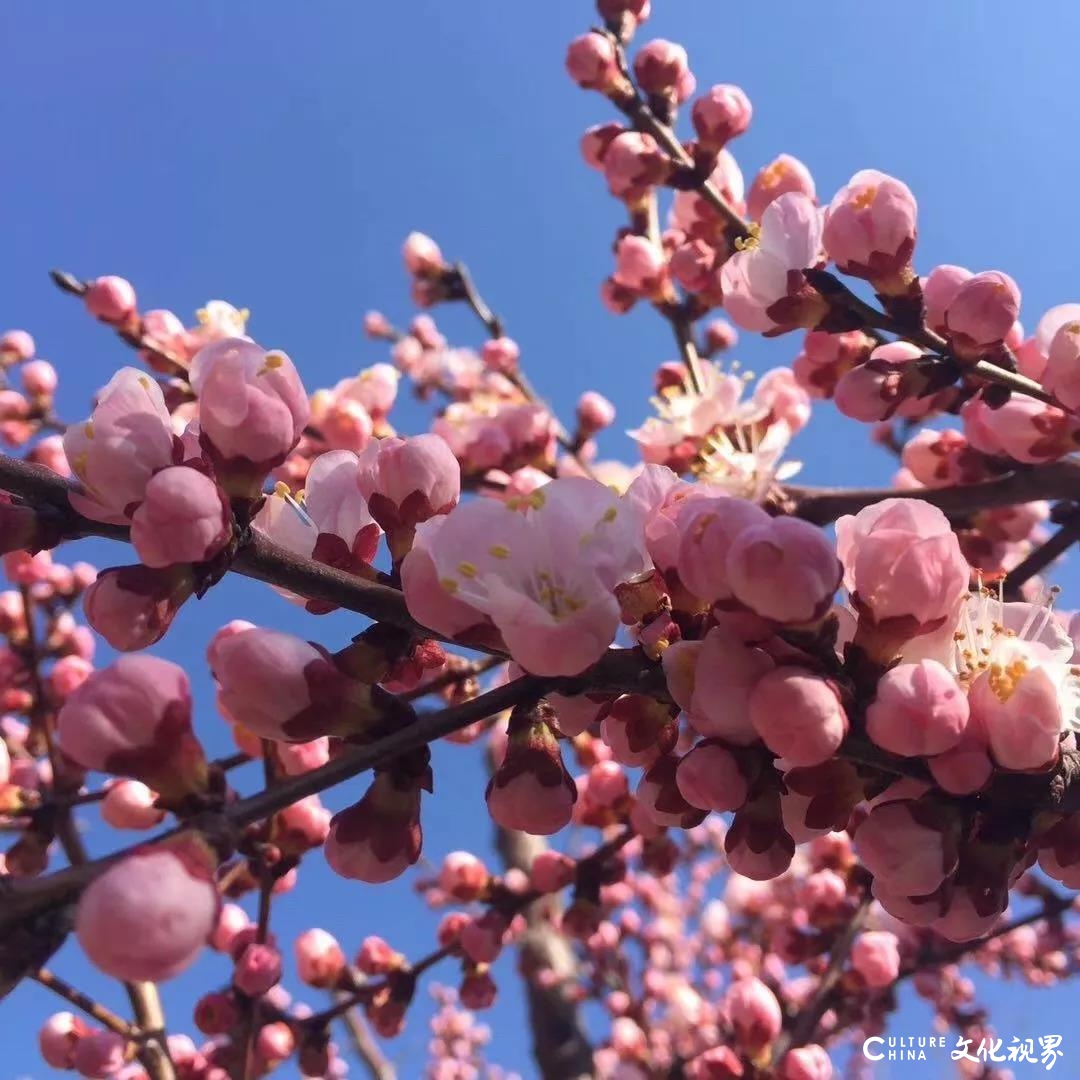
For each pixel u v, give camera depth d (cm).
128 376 13
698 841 64
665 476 14
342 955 27
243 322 32
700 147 29
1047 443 21
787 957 29
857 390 20
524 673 13
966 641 13
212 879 10
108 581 12
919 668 12
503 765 13
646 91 29
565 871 28
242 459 13
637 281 33
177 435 13
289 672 12
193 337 32
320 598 13
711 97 28
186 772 11
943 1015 37
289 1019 26
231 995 22
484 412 32
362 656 13
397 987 27
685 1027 54
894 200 19
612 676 13
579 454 38
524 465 30
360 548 15
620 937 51
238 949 24
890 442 35
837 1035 33
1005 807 13
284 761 20
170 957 9
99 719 11
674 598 13
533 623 11
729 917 57
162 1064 24
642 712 14
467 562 12
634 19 31
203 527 12
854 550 13
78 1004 23
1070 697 14
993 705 12
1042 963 39
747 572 12
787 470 25
